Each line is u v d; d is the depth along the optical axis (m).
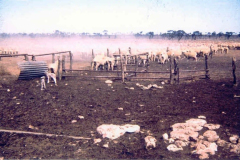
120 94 10.34
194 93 10.33
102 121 6.88
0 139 5.56
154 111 7.85
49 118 7.09
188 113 7.59
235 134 5.86
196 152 4.92
